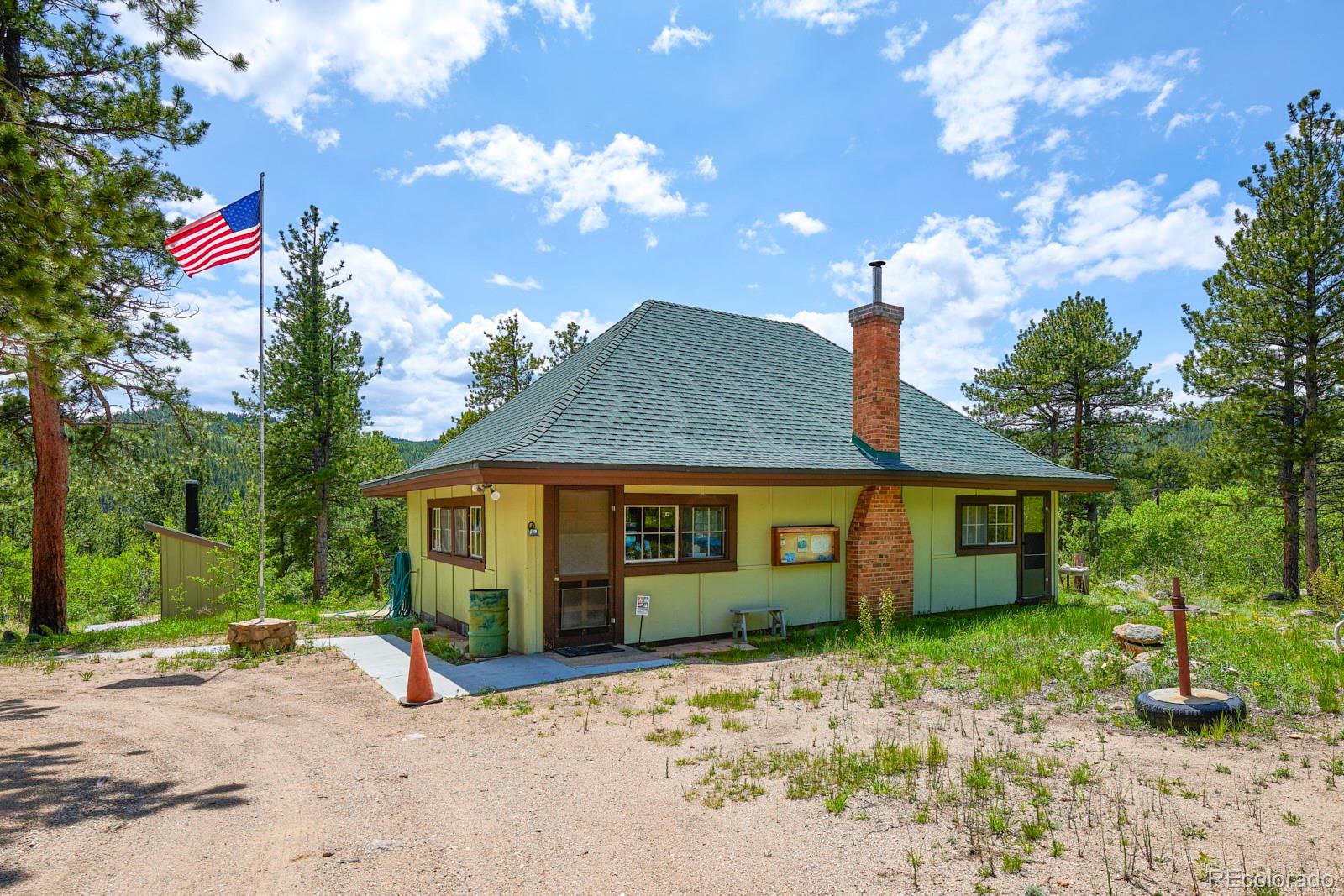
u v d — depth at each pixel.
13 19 10.84
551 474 8.61
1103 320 25.94
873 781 4.75
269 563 23.84
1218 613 12.12
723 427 11.23
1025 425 28.52
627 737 5.92
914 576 12.88
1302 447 18.47
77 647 11.49
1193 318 20.14
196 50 8.85
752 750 5.47
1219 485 29.23
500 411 16.30
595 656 9.27
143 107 12.35
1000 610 13.41
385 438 33.19
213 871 3.73
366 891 3.50
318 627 12.61
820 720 6.20
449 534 12.71
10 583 22.91
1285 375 18.73
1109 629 10.20
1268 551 24.69
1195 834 3.94
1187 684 5.95
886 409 12.22
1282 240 18.12
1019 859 3.65
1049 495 15.23
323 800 4.68
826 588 11.87
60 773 5.27
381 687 7.97
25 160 6.51
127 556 28.70
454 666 8.83
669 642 10.28
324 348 24.11
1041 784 4.65
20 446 15.34
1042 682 7.20
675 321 14.26
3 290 6.33
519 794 4.75
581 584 9.84
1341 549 24.41
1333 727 5.66
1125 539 26.80
